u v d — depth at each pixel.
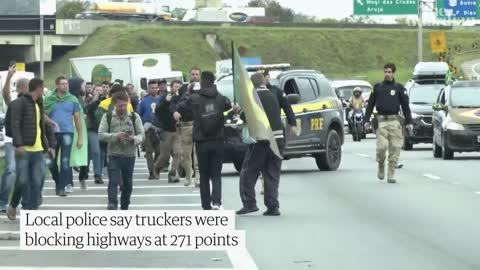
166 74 150.25
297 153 69.62
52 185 65.56
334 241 38.84
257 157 46.88
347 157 89.06
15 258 35.88
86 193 59.69
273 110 47.12
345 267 33.06
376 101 62.19
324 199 53.66
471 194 55.38
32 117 44.09
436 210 48.19
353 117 126.56
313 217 46.16
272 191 46.84
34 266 34.09
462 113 83.62
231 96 69.62
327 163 72.88
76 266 34.06
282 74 70.56
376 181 64.00
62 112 57.00
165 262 34.72
